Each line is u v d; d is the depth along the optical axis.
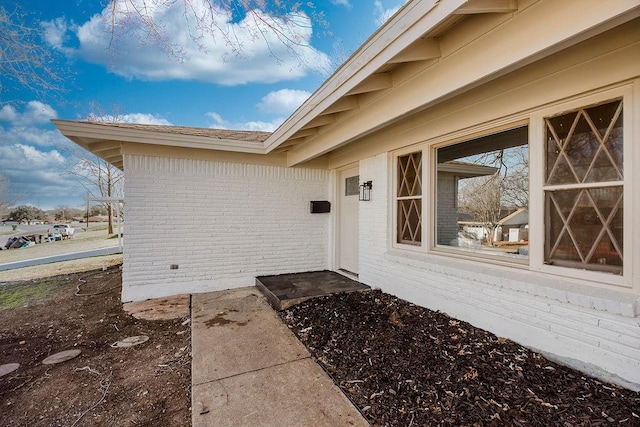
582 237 2.41
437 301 3.69
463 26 2.42
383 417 2.01
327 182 6.54
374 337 3.12
